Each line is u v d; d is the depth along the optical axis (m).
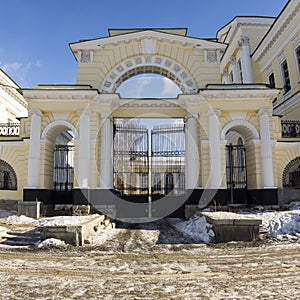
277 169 13.53
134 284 4.95
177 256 7.10
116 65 14.67
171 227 12.04
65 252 7.58
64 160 15.93
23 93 13.19
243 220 8.82
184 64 14.71
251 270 5.77
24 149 13.74
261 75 22.19
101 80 14.48
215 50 14.79
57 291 4.58
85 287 4.79
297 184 13.81
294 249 7.60
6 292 4.52
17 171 13.70
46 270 5.88
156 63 14.80
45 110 13.34
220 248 7.95
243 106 13.41
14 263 6.47
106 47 14.67
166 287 4.78
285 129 15.12
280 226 9.33
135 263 6.44
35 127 13.13
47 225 8.80
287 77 18.77
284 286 4.74
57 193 14.25
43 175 13.17
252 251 7.52
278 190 13.18
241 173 16.98
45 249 7.89
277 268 5.88
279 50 19.17
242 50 23.14
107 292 4.54
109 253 7.46
